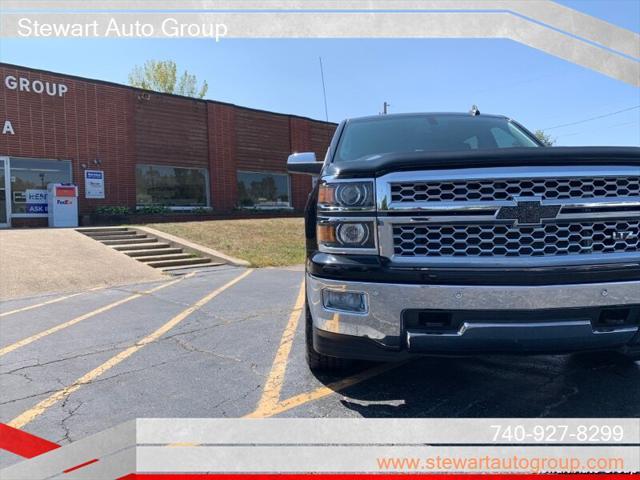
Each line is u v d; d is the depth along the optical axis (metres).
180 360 3.97
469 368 3.67
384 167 2.55
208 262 11.41
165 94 18.88
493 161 2.46
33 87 15.66
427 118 4.16
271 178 22.67
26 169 15.69
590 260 2.42
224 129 20.72
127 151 17.81
